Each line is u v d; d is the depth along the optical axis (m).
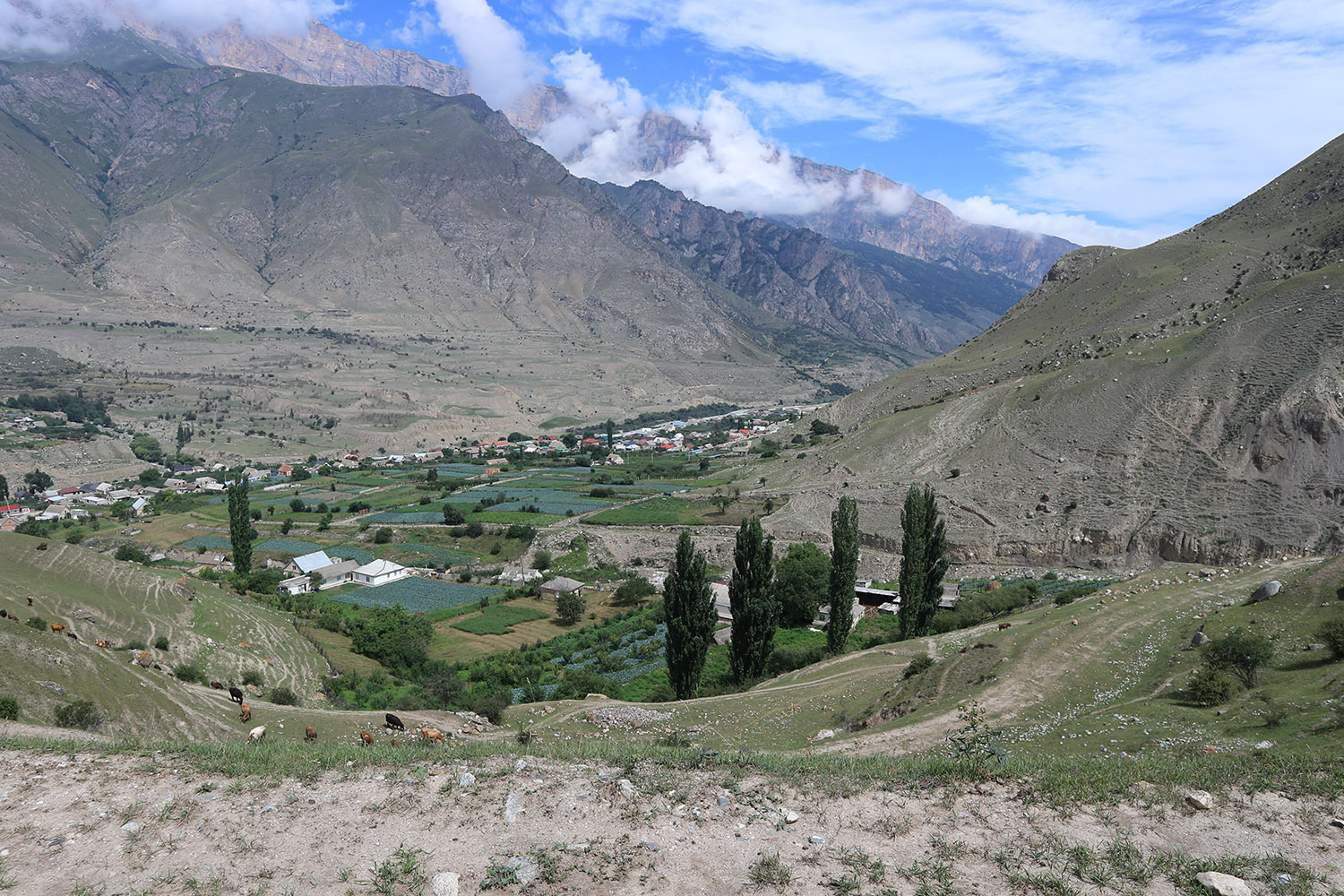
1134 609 43.69
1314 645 31.81
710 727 40.72
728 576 104.00
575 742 37.31
